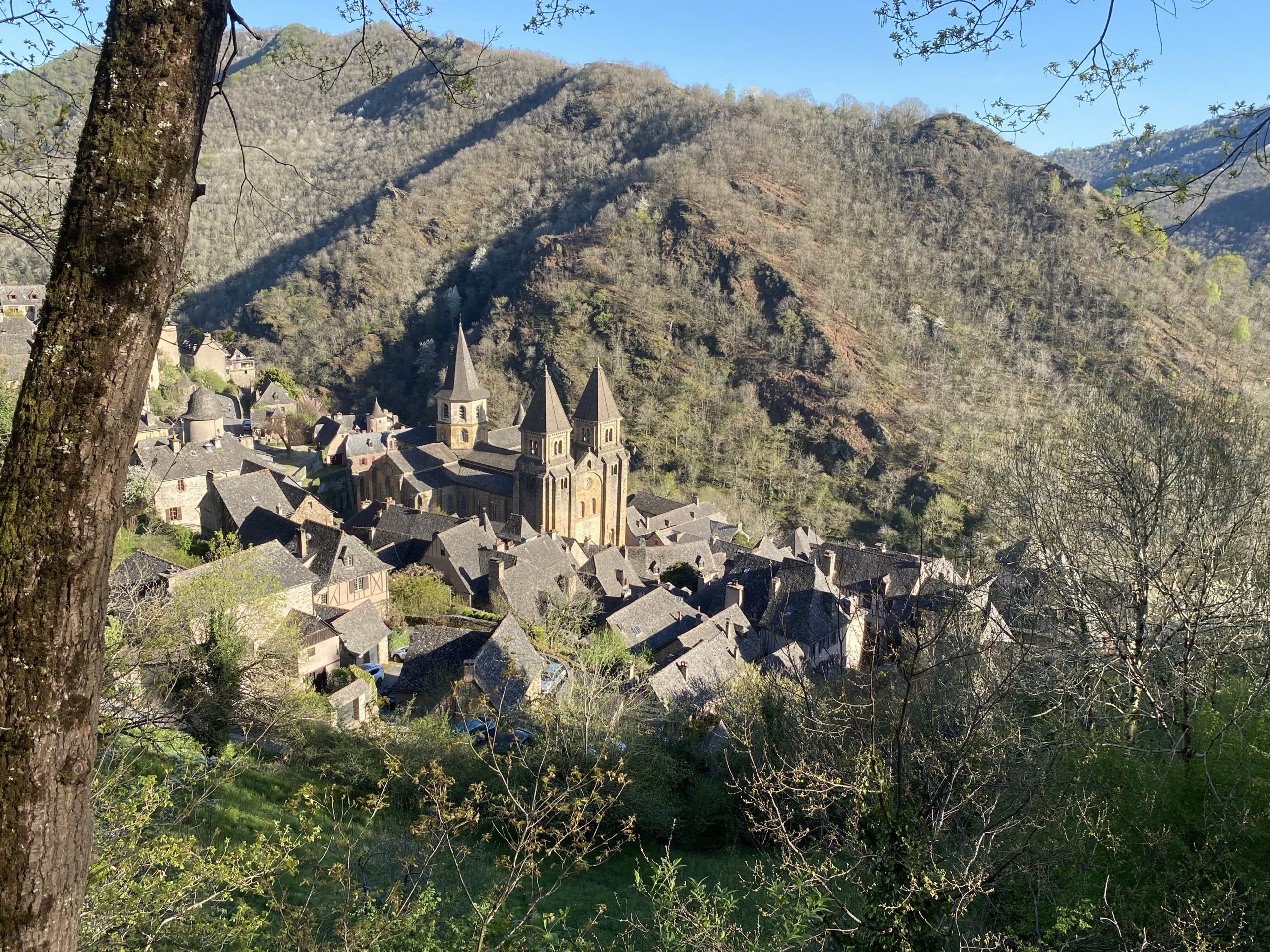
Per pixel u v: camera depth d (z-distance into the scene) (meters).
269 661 29.53
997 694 15.38
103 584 5.20
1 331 52.53
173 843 12.93
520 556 57.59
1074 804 15.52
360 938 12.95
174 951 12.36
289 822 21.42
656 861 23.89
